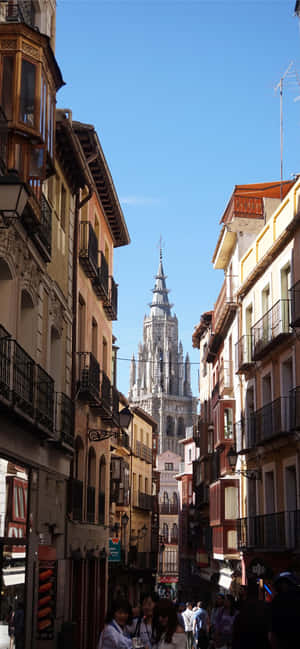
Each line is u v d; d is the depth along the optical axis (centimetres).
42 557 1938
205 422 5031
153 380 17562
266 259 2934
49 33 2125
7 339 1484
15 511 1697
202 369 5488
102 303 3016
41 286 1950
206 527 4806
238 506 3506
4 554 1591
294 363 2580
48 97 1723
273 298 2884
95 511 2755
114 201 3012
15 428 1672
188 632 2773
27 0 1955
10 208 1483
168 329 18025
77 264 2448
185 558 8031
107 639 982
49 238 1962
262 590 2739
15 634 1669
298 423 2489
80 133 2439
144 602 1145
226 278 3844
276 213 2948
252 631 485
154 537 6812
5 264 1612
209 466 4722
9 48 1614
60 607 2177
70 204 2403
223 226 3741
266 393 2995
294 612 452
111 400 2952
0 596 1548
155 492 7056
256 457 3062
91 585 2811
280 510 2731
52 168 1800
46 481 2017
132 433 5988
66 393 2284
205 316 5028
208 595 5112
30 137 1630
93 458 2809
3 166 1530
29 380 1678
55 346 2189
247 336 3250
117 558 3869
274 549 2645
